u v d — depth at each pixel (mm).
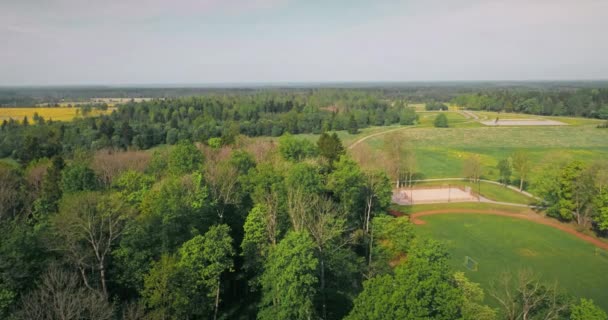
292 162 66938
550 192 71938
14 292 30953
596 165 69188
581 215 68250
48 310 27891
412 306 26469
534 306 33188
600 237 64062
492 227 68562
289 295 32062
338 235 47562
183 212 41531
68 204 40062
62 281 31703
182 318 33594
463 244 61500
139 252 37531
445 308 27031
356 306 30438
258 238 41312
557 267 53875
